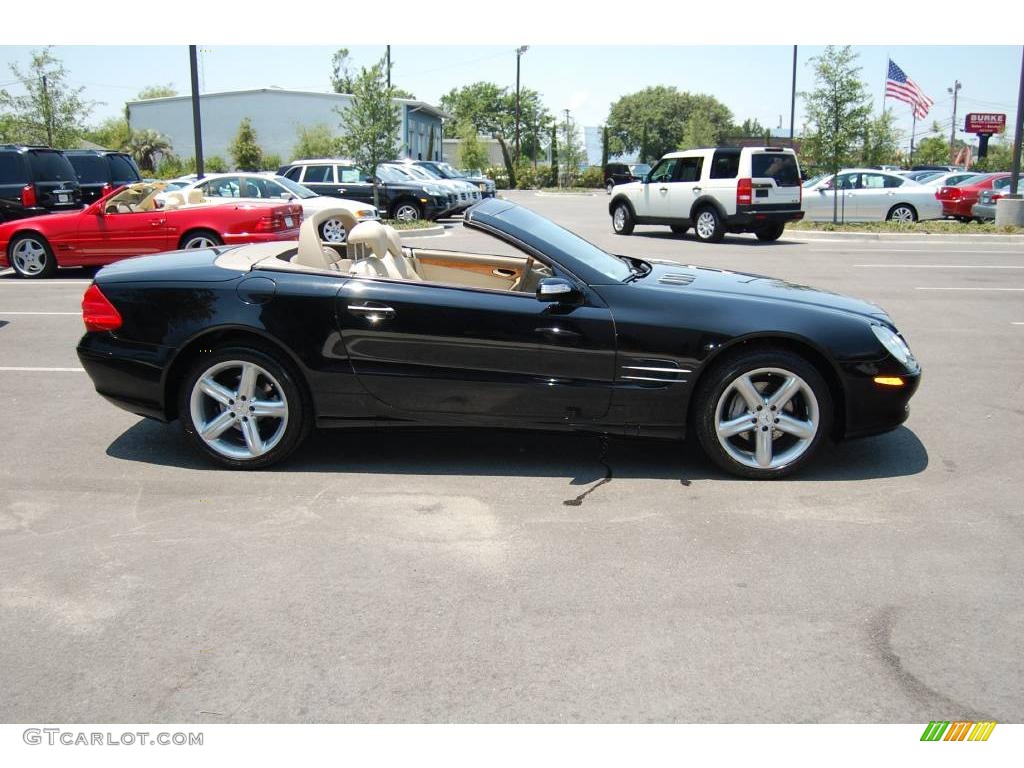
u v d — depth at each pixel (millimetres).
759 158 17906
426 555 3738
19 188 15539
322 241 5516
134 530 4012
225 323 4645
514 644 3043
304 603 3332
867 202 21859
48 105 25766
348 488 4535
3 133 25984
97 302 4828
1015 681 2828
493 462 4922
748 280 5180
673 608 3281
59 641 3084
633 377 4559
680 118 95750
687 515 4160
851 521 4086
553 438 5035
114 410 6066
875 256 15711
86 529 4027
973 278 12664
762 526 4027
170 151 46812
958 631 3119
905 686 2805
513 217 4934
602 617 3219
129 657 2986
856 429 4633
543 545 3830
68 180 16375
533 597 3369
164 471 4809
